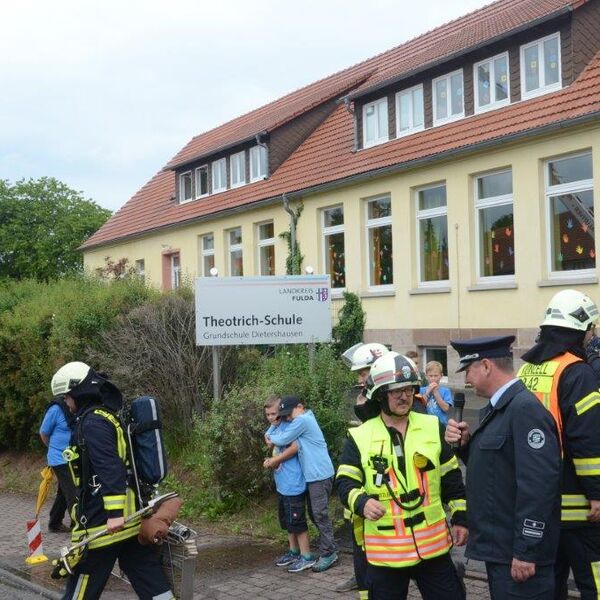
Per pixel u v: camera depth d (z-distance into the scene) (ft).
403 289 66.03
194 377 38.93
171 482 35.86
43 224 157.28
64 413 29.71
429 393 29.81
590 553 15.31
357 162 71.82
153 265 105.29
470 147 58.23
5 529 35.04
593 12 55.72
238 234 89.66
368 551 15.24
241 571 25.68
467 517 14.58
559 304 15.87
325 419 30.71
